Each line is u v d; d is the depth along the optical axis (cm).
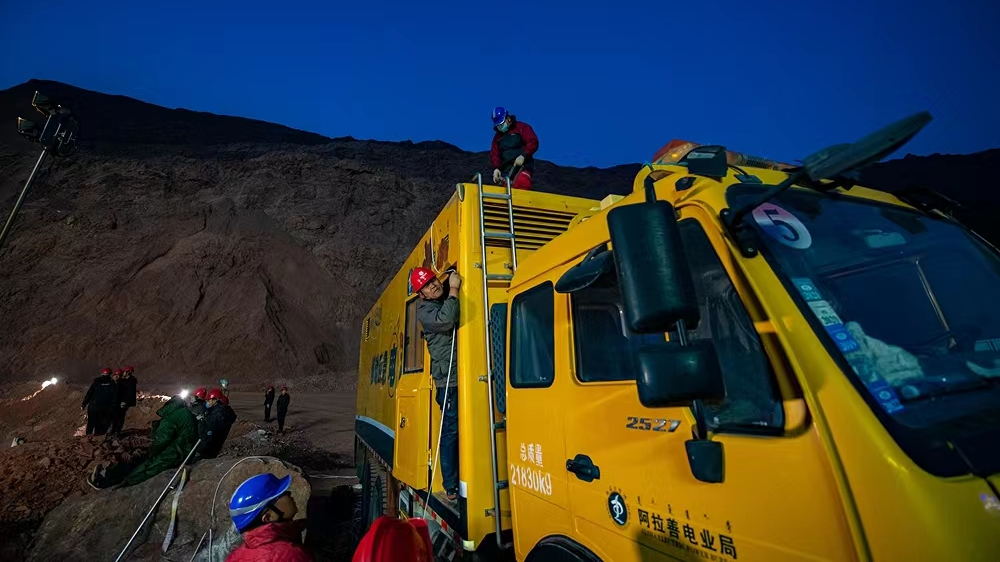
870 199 217
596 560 227
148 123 10250
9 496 738
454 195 415
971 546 113
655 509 193
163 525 577
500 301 376
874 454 127
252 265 5397
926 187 224
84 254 4975
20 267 4659
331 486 1038
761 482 152
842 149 146
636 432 207
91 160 6694
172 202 6091
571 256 273
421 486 423
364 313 5747
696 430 174
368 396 870
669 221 164
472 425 343
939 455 126
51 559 541
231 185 7344
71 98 9900
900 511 120
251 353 4466
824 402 141
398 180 8594
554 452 267
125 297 4606
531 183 581
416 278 375
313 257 6212
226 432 804
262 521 246
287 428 1845
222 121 11838
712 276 187
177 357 4272
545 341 293
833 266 178
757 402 161
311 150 10094
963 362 160
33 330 4119
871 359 149
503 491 334
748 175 211
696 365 150
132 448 1042
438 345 373
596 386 237
